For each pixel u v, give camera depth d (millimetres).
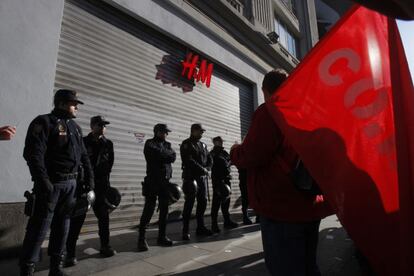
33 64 4324
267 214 1691
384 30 1385
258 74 10695
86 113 5277
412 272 1046
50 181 2811
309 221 1669
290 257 1648
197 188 4934
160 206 4484
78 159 3104
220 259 3811
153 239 4840
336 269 3434
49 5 4625
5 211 3760
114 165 5609
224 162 5668
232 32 9398
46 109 4391
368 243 1224
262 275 3275
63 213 2943
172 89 7188
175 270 3406
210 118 8312
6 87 4035
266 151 1658
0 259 3645
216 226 5441
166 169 4402
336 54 1493
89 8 5594
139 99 6309
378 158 1277
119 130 5801
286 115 1537
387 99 1309
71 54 5176
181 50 7641
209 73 8219
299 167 1629
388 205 1222
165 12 7047
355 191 1285
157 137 4531
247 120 10000
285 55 13062
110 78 5781
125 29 6242
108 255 3836
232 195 8742
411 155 1097
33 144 2732
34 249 2666
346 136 1368
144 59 6582
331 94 1464
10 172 3938
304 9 16719
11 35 4148
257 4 11297
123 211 5648
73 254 3484
